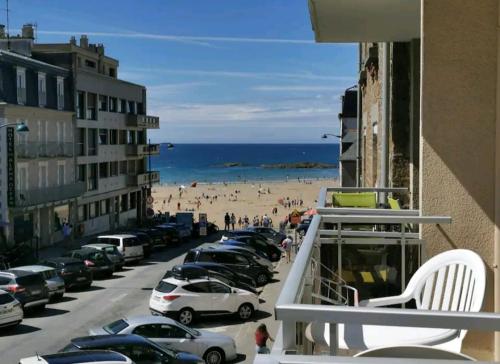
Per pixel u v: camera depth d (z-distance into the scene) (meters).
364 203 9.30
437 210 5.42
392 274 6.88
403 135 11.16
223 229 71.38
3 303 21.95
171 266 39.53
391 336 3.79
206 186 146.75
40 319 24.61
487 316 2.14
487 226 5.33
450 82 5.37
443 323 2.16
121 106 65.69
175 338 17.89
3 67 43.75
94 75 57.91
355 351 3.87
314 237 4.00
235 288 24.55
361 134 22.19
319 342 3.64
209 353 18.19
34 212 46.56
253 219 79.12
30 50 52.97
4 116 42.91
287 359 2.02
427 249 5.45
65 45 55.28
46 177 48.62
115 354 12.88
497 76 5.23
